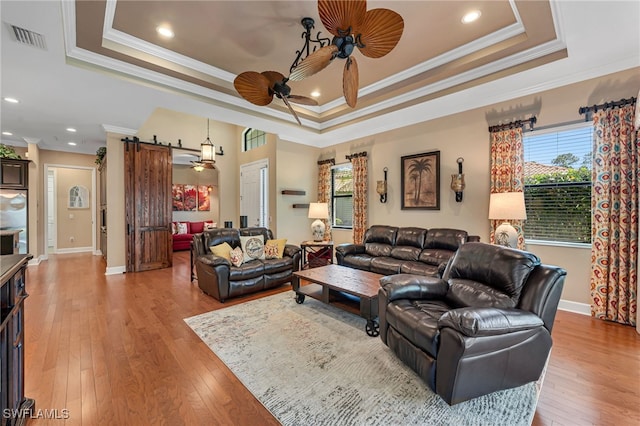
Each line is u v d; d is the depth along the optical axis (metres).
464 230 4.12
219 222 7.53
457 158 4.33
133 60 3.19
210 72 3.72
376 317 2.73
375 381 1.99
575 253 3.31
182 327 2.88
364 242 4.98
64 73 3.11
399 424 1.59
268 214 6.35
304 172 6.51
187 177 9.42
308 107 5.12
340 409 1.71
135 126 5.09
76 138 5.88
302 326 2.90
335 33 2.12
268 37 3.04
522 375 1.80
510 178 3.73
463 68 3.42
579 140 3.35
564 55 2.87
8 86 3.43
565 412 1.68
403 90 4.11
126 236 5.23
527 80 3.38
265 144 6.46
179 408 1.73
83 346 2.48
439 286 2.49
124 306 3.48
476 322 1.57
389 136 5.27
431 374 1.76
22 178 5.75
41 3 2.09
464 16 2.69
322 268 3.86
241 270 3.76
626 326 2.89
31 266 5.75
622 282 2.94
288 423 1.61
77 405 1.75
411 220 4.93
